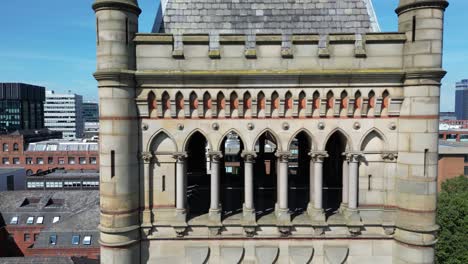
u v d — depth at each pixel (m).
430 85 16.16
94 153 136.50
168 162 17.25
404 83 16.66
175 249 17.25
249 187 17.03
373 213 17.36
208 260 17.30
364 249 17.36
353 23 18.11
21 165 136.12
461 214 50.72
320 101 16.78
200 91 16.72
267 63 16.56
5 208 79.25
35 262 51.94
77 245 65.06
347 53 16.61
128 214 16.69
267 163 27.09
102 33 16.09
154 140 17.14
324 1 18.39
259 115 16.92
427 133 16.30
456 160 101.44
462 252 47.41
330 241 17.30
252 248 17.23
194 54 16.55
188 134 17.02
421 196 16.41
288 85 16.64
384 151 17.09
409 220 16.66
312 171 17.55
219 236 17.14
